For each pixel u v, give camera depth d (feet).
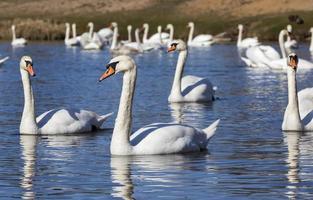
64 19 316.81
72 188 54.24
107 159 63.36
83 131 77.87
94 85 125.49
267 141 71.56
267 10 297.12
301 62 153.69
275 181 55.72
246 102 102.12
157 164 61.11
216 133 76.28
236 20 292.40
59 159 63.98
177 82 102.06
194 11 310.65
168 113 91.81
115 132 64.23
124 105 63.93
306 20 276.41
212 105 99.50
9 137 75.20
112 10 325.21
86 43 242.78
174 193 52.60
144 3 328.29
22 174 58.65
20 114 90.79
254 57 162.30
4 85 125.59
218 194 52.29
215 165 60.95
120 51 217.36
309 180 55.93
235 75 144.25
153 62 179.52
